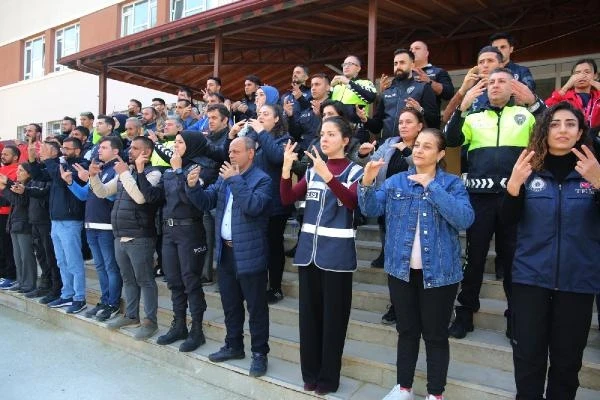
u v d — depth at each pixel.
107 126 5.41
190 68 8.66
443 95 4.34
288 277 4.62
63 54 13.46
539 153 2.30
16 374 3.70
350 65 4.52
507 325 3.09
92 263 6.10
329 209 2.86
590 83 3.49
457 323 3.19
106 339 4.35
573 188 2.25
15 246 5.53
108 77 8.87
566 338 2.25
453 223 2.50
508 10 6.10
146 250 4.04
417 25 6.61
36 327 4.85
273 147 3.55
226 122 4.36
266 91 4.63
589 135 2.46
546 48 6.73
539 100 3.06
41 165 5.18
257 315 3.26
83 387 3.46
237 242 3.23
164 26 6.29
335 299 2.82
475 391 2.70
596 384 2.68
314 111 4.45
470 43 7.28
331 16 6.12
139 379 3.59
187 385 3.48
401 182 2.70
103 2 12.14
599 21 6.16
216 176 3.93
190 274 3.71
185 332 3.93
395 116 4.00
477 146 3.09
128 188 3.92
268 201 3.24
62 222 4.74
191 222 3.70
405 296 2.60
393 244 2.63
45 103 13.65
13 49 14.74
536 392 2.30
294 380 3.13
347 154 3.39
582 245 2.22
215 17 5.70
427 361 2.56
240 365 3.38
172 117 4.98
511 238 2.96
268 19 5.78
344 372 3.18
